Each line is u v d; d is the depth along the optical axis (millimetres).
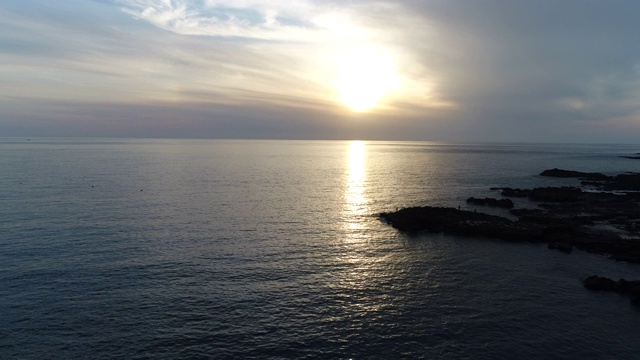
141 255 45188
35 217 60562
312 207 74625
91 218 61000
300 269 42406
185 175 120125
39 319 31031
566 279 40750
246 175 125438
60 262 42375
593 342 29391
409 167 166125
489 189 100062
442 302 35250
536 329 31031
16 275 38812
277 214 67938
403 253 48281
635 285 37969
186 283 38062
